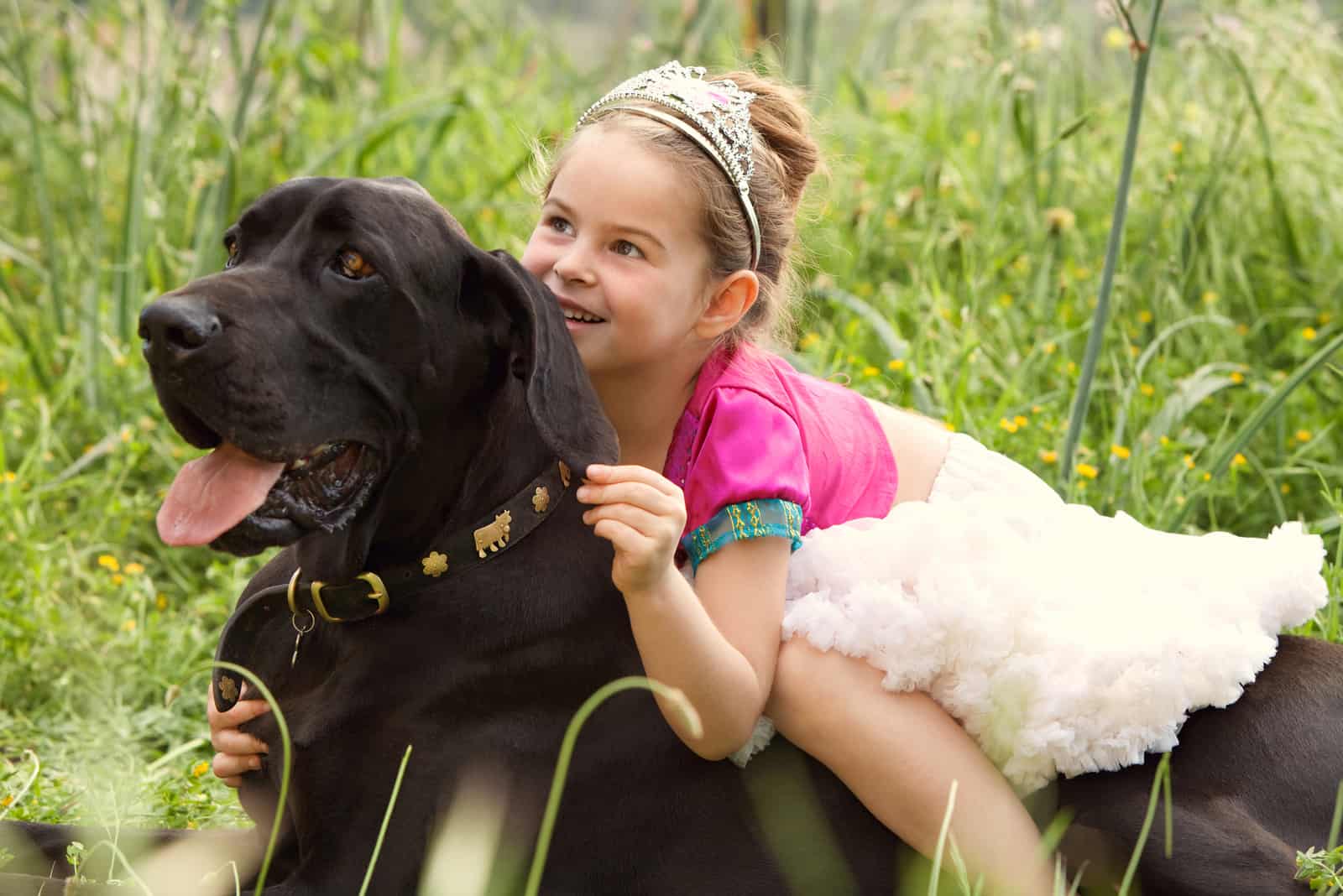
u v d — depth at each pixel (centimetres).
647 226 459
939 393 728
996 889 412
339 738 426
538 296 420
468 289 427
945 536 446
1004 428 695
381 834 387
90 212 930
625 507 402
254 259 412
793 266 570
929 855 423
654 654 411
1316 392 802
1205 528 746
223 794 533
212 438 403
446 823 420
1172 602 450
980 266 881
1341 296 882
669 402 484
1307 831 427
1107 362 802
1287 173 936
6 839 434
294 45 1091
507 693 431
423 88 1170
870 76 1192
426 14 1238
